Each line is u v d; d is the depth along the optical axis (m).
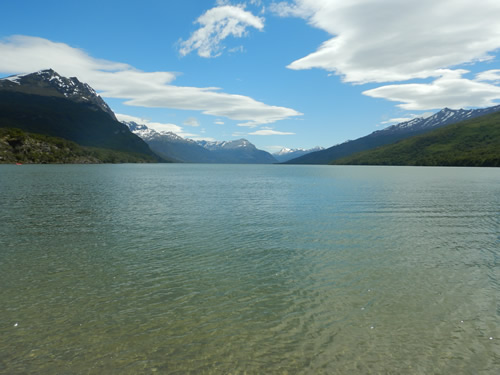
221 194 64.12
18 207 43.41
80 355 11.66
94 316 14.31
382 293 16.77
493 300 15.97
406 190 73.31
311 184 94.62
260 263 21.34
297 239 27.53
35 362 11.25
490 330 13.37
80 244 25.58
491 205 48.28
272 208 44.88
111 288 17.22
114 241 26.59
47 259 21.84
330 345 12.39
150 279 18.52
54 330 13.20
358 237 28.33
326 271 19.94
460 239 27.75
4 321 13.80
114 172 168.25
